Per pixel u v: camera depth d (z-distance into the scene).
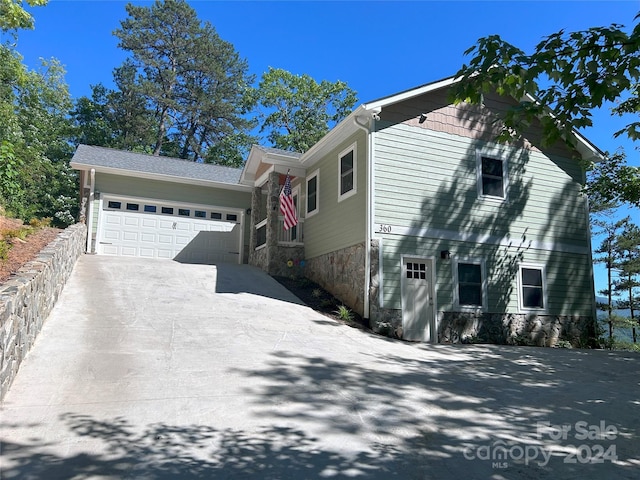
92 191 16.12
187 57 37.12
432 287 11.21
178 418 4.47
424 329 10.94
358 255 11.17
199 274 12.73
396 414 5.02
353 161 11.88
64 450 3.71
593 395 6.32
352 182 11.88
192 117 37.47
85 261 12.95
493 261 12.10
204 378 5.65
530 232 12.78
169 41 36.94
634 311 22.31
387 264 10.77
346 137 12.34
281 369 6.29
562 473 3.88
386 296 10.61
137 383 5.30
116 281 10.82
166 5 36.56
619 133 8.55
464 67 4.97
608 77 4.92
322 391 5.57
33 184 23.91
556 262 13.05
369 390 5.78
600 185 12.95
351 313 10.88
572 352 10.23
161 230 17.05
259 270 14.47
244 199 18.53
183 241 17.34
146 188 16.95
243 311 9.51
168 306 9.16
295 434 4.30
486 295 11.82
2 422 4.12
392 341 9.55
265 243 14.63
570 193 13.64
